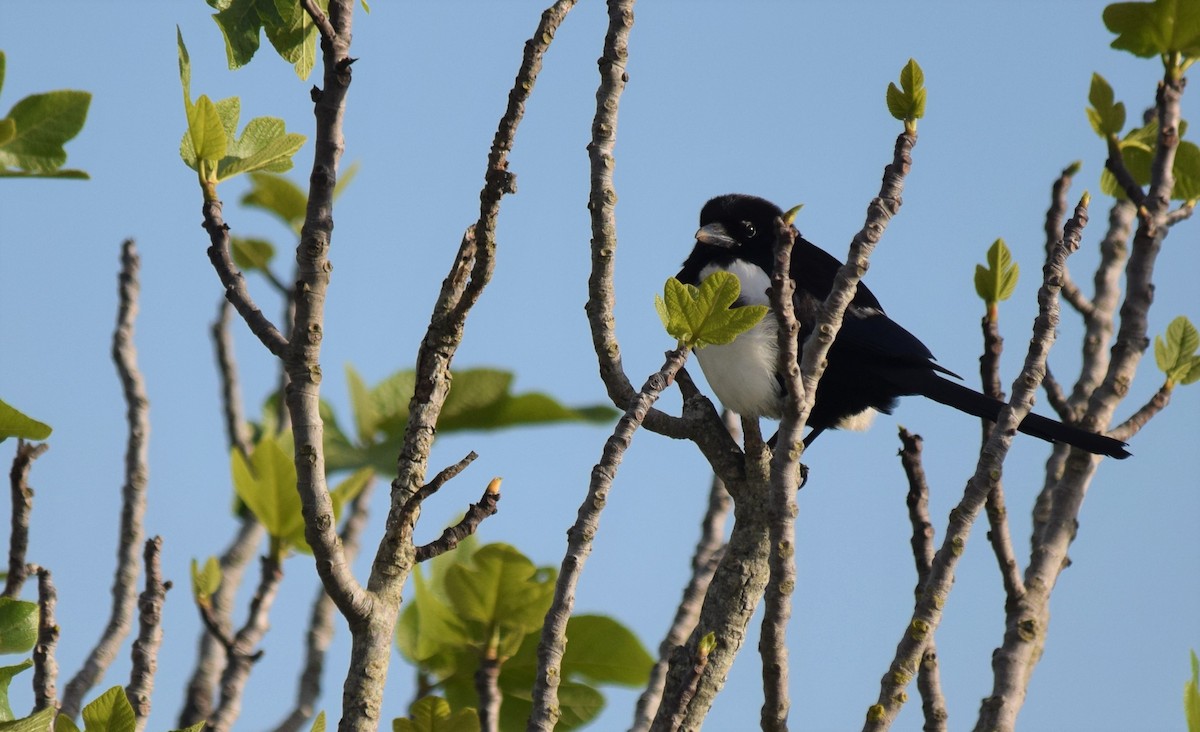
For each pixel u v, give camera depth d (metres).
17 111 6.14
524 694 8.41
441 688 8.22
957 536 6.78
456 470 6.64
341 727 6.36
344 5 6.47
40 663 7.12
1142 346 9.39
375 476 9.62
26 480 7.83
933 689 7.55
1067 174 10.17
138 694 7.54
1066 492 8.92
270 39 7.28
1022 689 7.98
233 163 6.81
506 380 9.86
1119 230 10.54
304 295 6.30
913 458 8.30
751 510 7.95
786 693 6.52
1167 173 9.63
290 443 9.77
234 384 10.76
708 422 8.31
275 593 8.50
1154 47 9.76
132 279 9.85
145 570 7.79
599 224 7.95
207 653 9.32
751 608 7.84
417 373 6.84
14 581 7.76
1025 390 7.04
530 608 8.04
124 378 9.54
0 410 6.92
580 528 6.47
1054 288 7.18
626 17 8.04
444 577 8.05
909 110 6.78
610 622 8.47
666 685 7.74
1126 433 9.27
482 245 6.68
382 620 6.48
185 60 6.74
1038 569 8.48
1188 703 6.36
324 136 6.36
